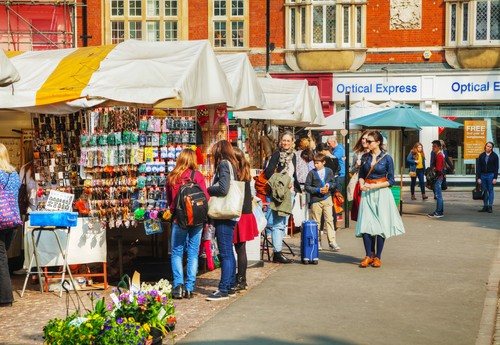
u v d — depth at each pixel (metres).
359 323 8.84
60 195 10.94
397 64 30.91
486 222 19.17
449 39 30.50
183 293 10.20
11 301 10.00
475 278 11.58
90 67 11.23
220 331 8.45
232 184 9.95
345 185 18.69
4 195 9.89
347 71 31.00
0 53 8.70
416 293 10.50
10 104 11.00
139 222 11.22
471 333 8.45
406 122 20.64
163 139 10.88
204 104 11.15
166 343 7.95
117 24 31.56
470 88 30.42
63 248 10.87
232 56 13.14
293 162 13.55
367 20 31.02
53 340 6.96
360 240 16.09
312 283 11.19
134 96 10.62
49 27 30.88
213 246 12.41
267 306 9.69
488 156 21.88
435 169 20.48
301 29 31.23
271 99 17.92
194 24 31.52
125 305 7.52
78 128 11.64
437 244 15.20
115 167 10.87
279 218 13.09
